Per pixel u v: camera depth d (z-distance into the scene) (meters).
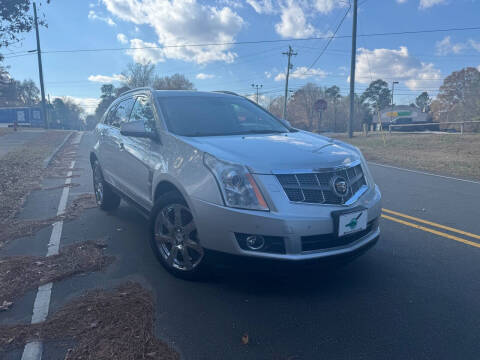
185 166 3.52
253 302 3.33
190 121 4.31
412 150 17.33
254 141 3.76
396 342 2.79
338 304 3.31
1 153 14.76
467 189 8.45
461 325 3.00
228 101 5.02
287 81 47.16
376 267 4.09
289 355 2.63
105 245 4.64
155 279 3.74
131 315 3.06
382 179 9.79
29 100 102.25
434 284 3.70
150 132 4.19
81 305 3.21
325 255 3.18
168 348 2.69
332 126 73.44
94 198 7.20
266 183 3.11
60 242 4.78
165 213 3.76
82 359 2.54
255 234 3.07
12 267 3.96
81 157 14.18
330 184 3.27
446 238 5.06
